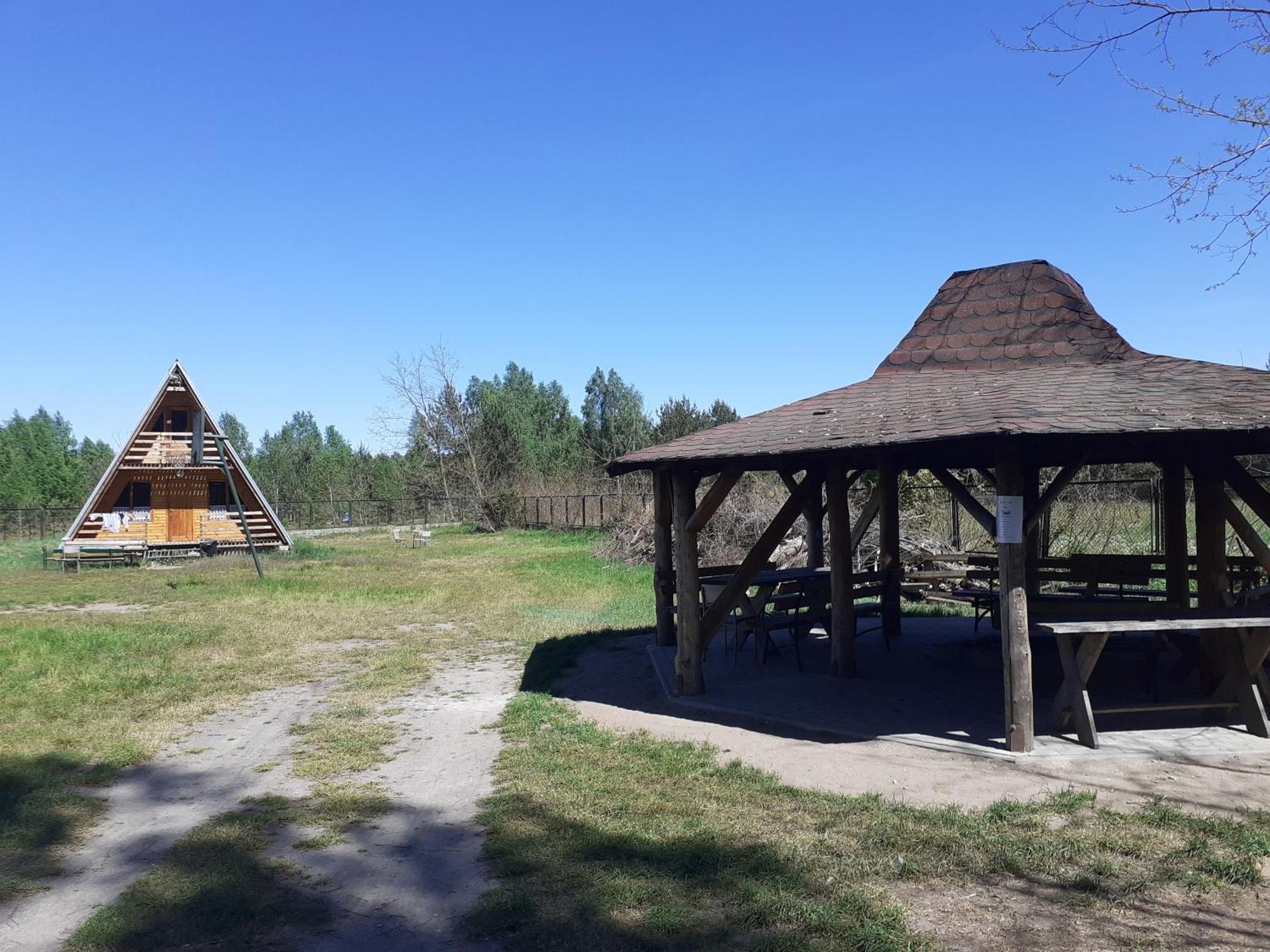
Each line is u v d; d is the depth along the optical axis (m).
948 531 19.77
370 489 72.31
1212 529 7.34
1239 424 5.90
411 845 5.43
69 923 4.52
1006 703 6.65
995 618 11.23
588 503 45.47
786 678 9.77
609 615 15.95
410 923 4.38
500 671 11.27
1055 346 9.30
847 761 6.73
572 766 6.88
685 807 5.83
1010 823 5.28
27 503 59.69
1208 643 7.75
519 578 22.55
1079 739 6.74
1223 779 5.91
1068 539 17.81
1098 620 6.91
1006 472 6.54
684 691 9.07
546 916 4.33
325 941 4.22
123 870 5.21
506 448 57.22
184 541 31.84
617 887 4.60
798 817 5.54
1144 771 6.14
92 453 71.38
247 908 4.57
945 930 4.05
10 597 20.50
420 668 11.48
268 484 69.12
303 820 5.92
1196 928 4.02
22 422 64.81
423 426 56.91
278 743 8.09
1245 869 4.54
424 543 38.44
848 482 12.87
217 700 9.85
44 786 6.79
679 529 9.16
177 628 14.95
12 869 5.23
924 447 7.00
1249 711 6.80
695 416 48.59
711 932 4.10
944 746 6.87
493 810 5.94
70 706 9.53
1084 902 4.30
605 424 66.06
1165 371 7.85
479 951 4.07
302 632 14.53
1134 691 8.48
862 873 4.67
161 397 30.94
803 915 4.20
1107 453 9.58
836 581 9.72
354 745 7.84
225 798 6.54
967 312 10.11
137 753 7.70
